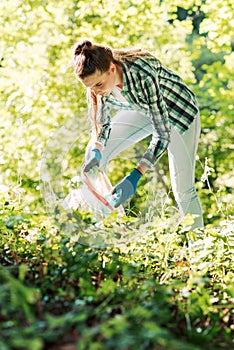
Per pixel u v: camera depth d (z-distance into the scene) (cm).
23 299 247
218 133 1180
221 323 321
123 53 409
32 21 1007
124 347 229
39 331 251
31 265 365
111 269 368
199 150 1173
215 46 1056
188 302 317
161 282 381
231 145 1168
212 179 1180
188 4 1030
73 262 361
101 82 394
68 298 305
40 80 1004
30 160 952
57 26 1020
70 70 1016
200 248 426
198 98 1186
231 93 1158
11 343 235
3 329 254
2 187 506
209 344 286
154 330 229
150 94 405
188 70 1090
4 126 975
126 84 402
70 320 240
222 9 984
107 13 1029
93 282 357
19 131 861
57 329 252
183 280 392
